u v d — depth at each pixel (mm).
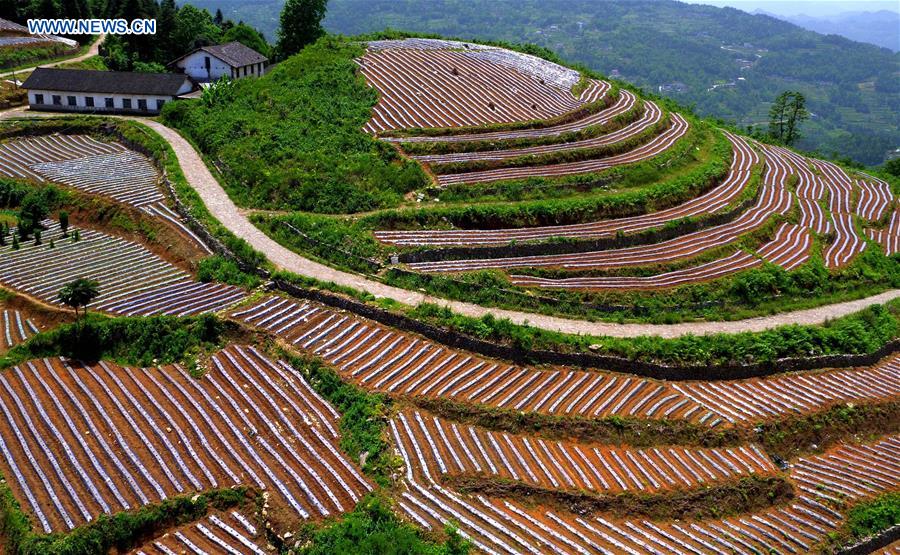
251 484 32250
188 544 29891
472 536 30312
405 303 44688
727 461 37188
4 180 60281
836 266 59062
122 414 35781
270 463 33344
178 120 72438
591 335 44031
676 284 51000
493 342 41469
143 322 41469
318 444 34594
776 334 46906
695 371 43406
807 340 47250
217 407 36375
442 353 41000
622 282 50250
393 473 32969
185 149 66312
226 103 72938
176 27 106375
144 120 74875
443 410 37031
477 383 39219
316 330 41844
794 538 33562
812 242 61531
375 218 53000
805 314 51656
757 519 34719
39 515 30188
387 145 63344
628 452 37031
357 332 41875
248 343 41125
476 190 58219
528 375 40438
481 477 33406
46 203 57406
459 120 69375
